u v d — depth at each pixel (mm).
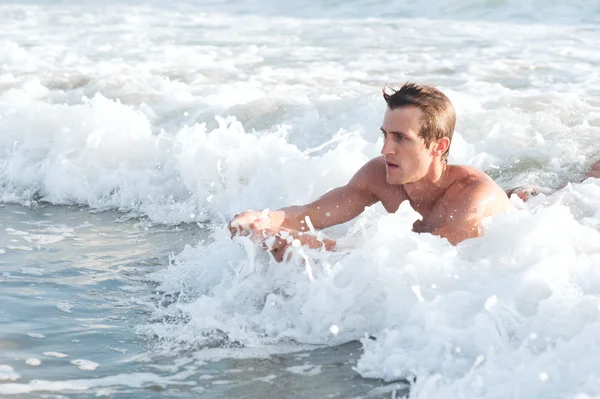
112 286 5004
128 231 6172
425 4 15141
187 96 8812
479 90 8750
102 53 11656
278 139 6750
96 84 9344
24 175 7352
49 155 7363
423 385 3480
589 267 3951
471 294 3895
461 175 4570
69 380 3766
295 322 4285
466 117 7508
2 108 8250
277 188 6348
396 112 4406
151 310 4617
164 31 13781
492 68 10094
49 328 4359
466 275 4086
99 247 5777
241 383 3721
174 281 5031
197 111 8227
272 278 4559
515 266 4059
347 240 4598
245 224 4633
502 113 7566
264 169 6492
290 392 3615
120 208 6754
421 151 4426
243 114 8016
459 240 4395
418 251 4176
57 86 9453
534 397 3205
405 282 4129
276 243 4539
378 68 10258
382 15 14766
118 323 4430
